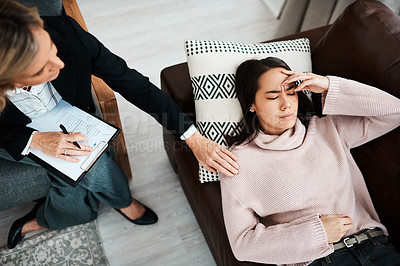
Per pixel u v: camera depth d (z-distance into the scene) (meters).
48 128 1.05
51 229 1.48
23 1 1.15
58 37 0.93
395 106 1.01
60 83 0.98
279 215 1.08
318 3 1.80
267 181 1.05
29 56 0.67
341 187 1.06
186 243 1.47
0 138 0.97
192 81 1.16
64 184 1.20
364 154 1.12
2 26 0.63
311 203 1.05
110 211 1.54
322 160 1.07
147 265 1.42
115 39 2.14
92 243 1.46
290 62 1.18
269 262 0.98
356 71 1.12
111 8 2.31
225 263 1.09
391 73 1.03
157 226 1.51
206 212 1.14
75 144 0.98
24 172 1.21
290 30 2.03
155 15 2.27
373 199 1.12
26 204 1.55
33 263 1.41
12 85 0.78
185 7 2.31
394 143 1.05
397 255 1.02
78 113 1.07
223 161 1.05
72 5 1.34
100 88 1.23
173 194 1.60
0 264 1.40
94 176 1.20
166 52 2.09
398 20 1.08
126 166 1.56
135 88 1.06
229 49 1.15
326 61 1.19
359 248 1.04
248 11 2.30
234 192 1.05
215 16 2.27
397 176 1.06
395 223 1.08
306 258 0.97
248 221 1.04
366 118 1.08
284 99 1.03
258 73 1.04
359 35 1.10
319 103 1.22
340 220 0.97
